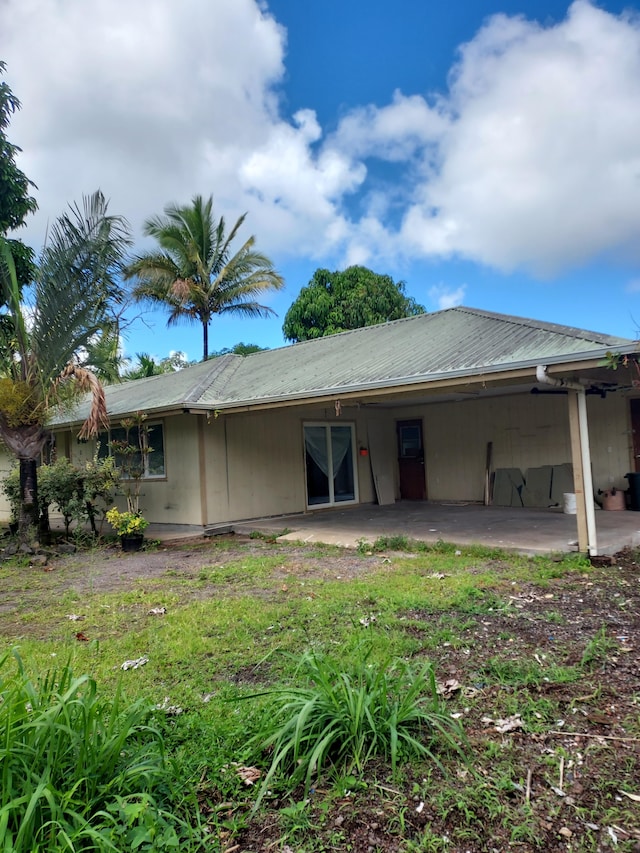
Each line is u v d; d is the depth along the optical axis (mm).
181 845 2057
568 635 4172
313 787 2410
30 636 4703
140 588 6398
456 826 2156
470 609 4875
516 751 2617
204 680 3588
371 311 25203
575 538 7730
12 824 1989
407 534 8906
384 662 2977
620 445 10617
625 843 2025
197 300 26688
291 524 10719
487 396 12273
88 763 2207
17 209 11945
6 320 10797
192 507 10859
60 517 14406
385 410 14281
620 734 2736
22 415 8781
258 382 11062
